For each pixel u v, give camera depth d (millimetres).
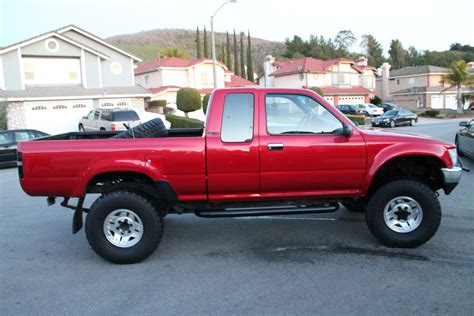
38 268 4617
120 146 4535
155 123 5859
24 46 24562
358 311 3447
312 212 4801
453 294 3701
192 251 5020
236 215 4793
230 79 44000
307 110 4789
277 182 4680
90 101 25750
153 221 4621
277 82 50500
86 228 4605
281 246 5086
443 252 4707
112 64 28484
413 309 3457
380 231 4797
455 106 54031
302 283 4016
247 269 4410
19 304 3754
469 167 10750
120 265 4648
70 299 3832
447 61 93312
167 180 4582
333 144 4672
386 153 4711
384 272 4207
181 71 39250
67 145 4520
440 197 7367
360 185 4793
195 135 6191
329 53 93500
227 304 3641
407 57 108375
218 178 4621
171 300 3752
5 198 8719
